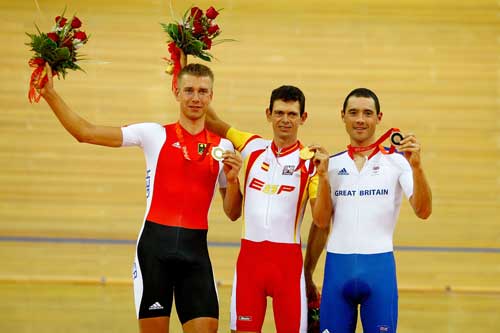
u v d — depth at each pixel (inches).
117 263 559.8
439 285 556.1
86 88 599.5
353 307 306.7
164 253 295.1
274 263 312.0
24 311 458.3
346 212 308.0
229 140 329.7
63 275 547.2
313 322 324.5
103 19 602.9
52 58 295.9
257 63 604.4
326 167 299.3
